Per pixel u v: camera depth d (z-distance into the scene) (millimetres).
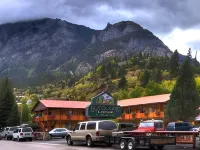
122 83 157625
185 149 23984
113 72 188875
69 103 75875
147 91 93438
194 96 47281
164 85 120438
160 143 23375
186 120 47031
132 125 33281
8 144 33344
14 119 69062
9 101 71938
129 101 77250
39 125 74875
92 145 27875
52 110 74000
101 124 27469
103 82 176500
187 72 48156
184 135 24984
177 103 47219
